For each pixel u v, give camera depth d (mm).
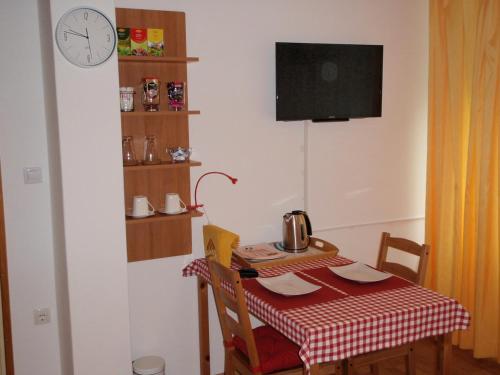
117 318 2750
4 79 2764
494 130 3291
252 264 3012
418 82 3873
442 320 2441
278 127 3447
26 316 2984
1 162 2805
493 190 3346
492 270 3406
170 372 3346
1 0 2709
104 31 2541
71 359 2723
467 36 3416
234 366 2699
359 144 3727
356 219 3799
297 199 3578
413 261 4066
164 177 3152
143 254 3168
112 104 2598
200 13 3143
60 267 2811
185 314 3332
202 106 3217
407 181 3945
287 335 2295
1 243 2840
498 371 3367
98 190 2619
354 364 2641
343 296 2555
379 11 3662
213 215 3334
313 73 3402
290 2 3377
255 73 3334
